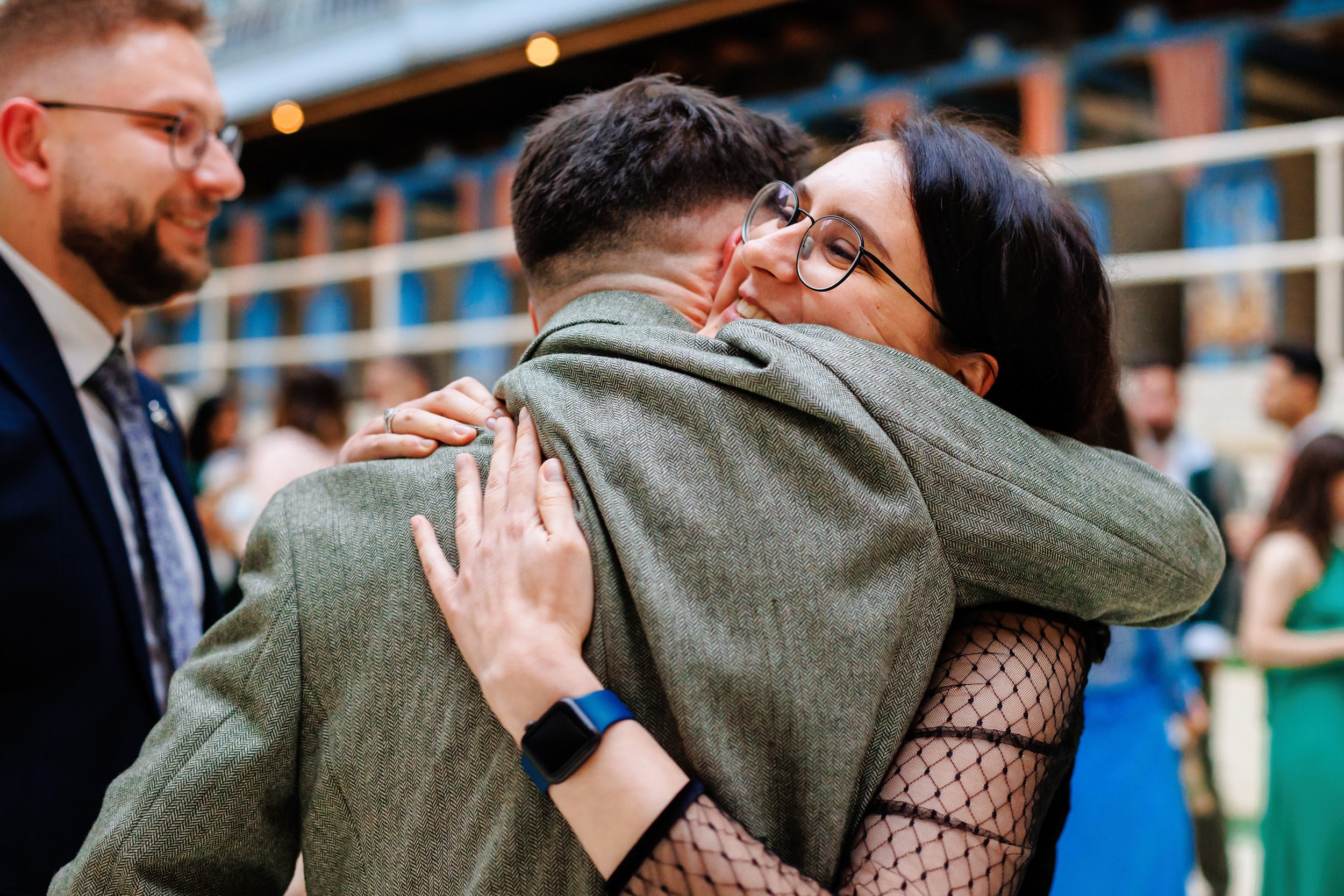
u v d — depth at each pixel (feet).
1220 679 14.16
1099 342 3.11
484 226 22.29
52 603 4.14
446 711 2.59
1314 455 10.39
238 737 2.67
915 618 2.50
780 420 2.55
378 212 24.11
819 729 2.39
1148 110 15.02
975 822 2.43
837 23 16.06
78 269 4.72
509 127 21.66
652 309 3.00
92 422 4.78
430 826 2.57
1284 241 13.75
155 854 2.63
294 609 2.72
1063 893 8.43
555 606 2.47
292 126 20.94
